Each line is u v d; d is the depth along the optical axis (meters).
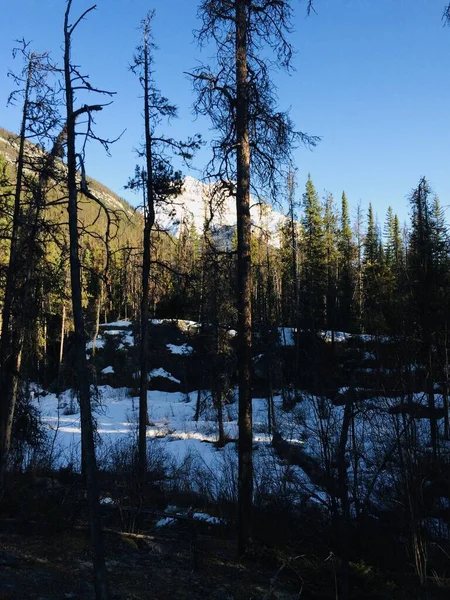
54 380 32.38
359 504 7.37
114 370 38.06
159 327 36.78
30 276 9.76
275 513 8.48
